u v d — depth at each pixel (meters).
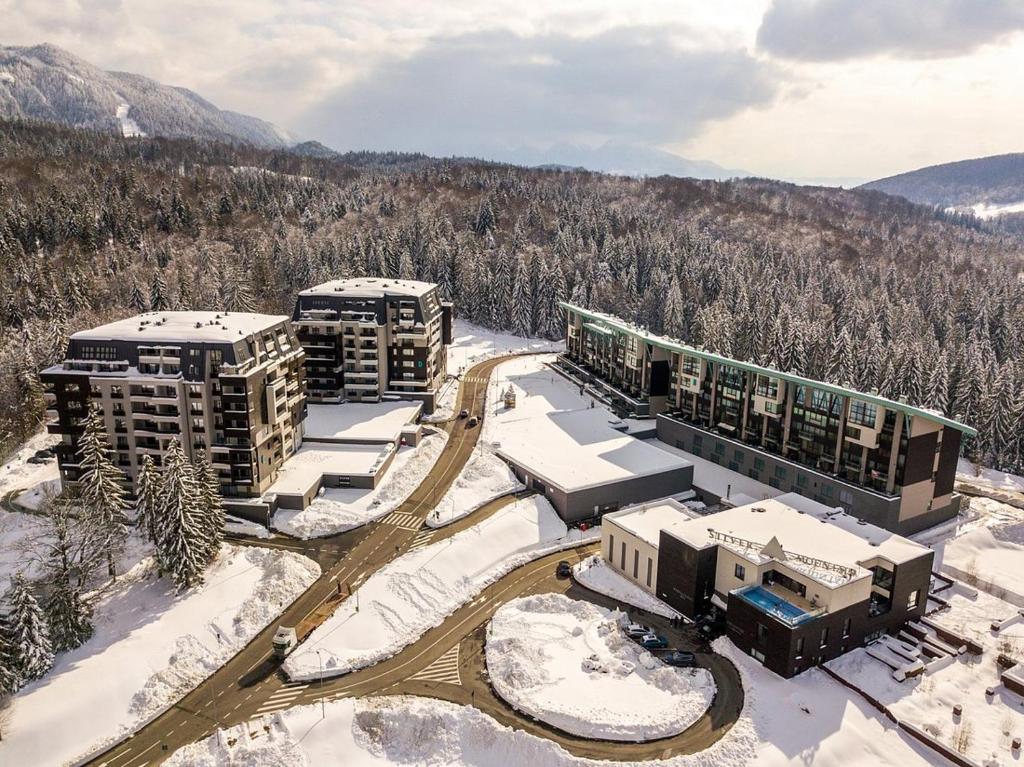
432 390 131.00
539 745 54.25
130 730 56.44
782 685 61.03
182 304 166.75
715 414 111.56
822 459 95.25
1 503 91.50
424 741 56.00
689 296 194.75
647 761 53.31
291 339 103.12
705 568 70.38
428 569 77.50
